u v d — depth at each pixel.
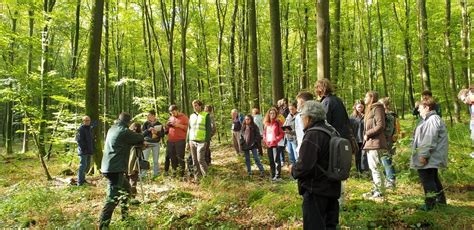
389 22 22.73
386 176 6.66
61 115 13.87
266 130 9.39
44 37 12.90
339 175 3.63
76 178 10.04
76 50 16.23
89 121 9.73
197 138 9.05
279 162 9.26
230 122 17.56
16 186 8.92
